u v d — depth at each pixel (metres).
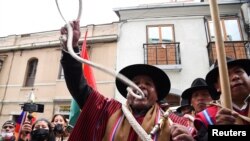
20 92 12.77
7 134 4.27
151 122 1.83
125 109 1.81
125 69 2.17
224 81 1.56
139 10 11.96
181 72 10.84
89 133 1.89
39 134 3.62
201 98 3.04
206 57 10.95
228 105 1.53
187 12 11.80
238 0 11.37
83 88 2.00
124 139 1.76
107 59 11.56
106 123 1.92
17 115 12.55
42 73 12.70
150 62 11.08
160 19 11.85
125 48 11.52
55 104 11.80
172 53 11.13
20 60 13.48
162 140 1.70
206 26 11.48
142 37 11.62
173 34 11.53
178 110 3.55
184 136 1.51
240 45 10.88
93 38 11.99
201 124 1.77
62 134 4.23
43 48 13.23
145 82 2.10
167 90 2.25
